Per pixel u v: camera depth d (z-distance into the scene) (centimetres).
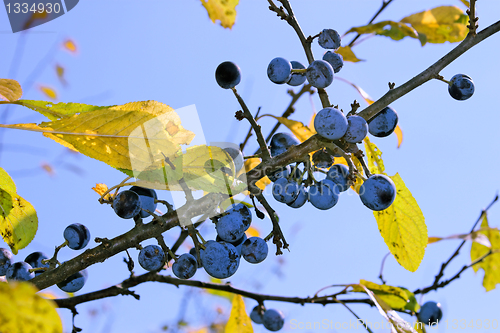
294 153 42
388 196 42
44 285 40
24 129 38
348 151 42
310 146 42
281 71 42
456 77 43
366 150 46
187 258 42
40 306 34
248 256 41
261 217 43
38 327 34
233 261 41
